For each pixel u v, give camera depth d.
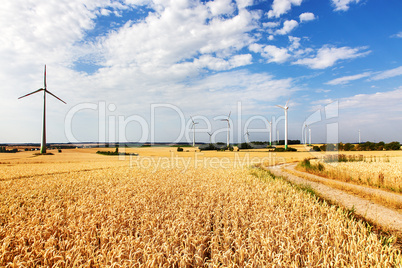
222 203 11.93
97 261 6.14
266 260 5.85
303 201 11.73
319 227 7.79
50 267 6.12
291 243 6.46
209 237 7.45
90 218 9.20
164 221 8.73
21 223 8.81
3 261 6.20
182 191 15.62
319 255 6.17
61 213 10.60
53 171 30.62
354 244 6.41
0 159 59.97
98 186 18.44
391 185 17.95
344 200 14.45
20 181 21.44
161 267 5.80
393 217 11.04
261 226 8.04
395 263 5.96
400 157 52.50
